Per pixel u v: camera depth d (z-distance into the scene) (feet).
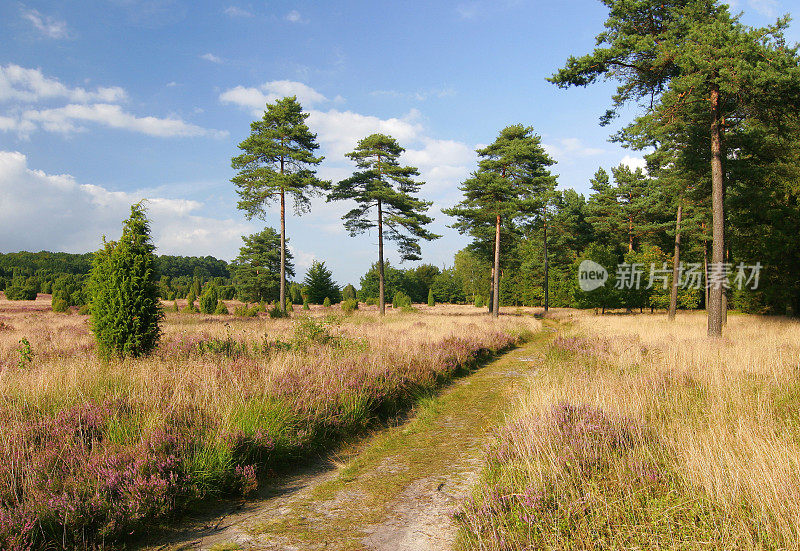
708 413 18.80
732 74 39.45
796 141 62.75
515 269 168.04
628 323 84.43
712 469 11.87
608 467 12.65
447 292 282.36
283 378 24.17
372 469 16.94
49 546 10.47
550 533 9.89
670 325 75.61
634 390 22.06
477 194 111.96
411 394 28.76
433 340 46.37
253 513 13.26
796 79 39.29
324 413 21.21
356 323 78.48
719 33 40.91
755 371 27.07
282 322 72.84
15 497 11.69
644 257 144.46
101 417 17.15
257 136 100.32
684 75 43.75
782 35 43.14
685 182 77.20
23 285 190.70
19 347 34.24
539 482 11.89
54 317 95.76
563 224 171.73
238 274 206.69
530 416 17.47
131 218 31.94
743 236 82.69
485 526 10.72
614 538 9.48
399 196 104.06
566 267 196.34
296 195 100.89
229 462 15.06
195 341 37.11
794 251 75.36
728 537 9.14
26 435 15.03
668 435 15.67
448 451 18.81
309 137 103.76
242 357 30.58
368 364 29.89
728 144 55.98
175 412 17.93
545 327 95.30
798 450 13.38
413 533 11.50
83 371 24.11
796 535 9.01
